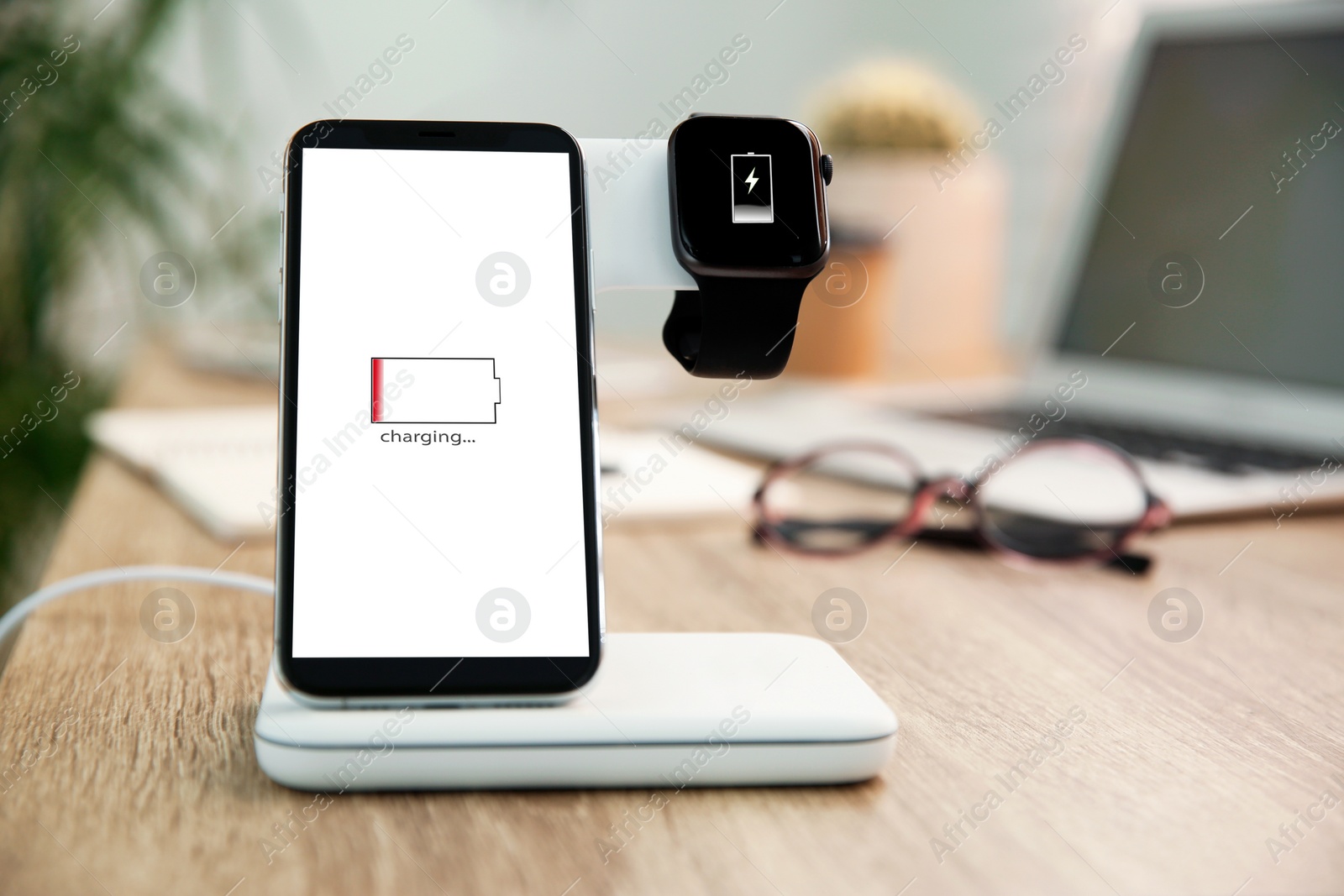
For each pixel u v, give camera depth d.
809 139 0.42
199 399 1.08
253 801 0.34
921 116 1.28
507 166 0.42
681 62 1.77
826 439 0.89
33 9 1.54
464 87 1.81
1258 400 0.97
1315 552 0.68
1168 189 1.09
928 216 1.25
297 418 0.39
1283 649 0.51
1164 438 0.93
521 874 0.30
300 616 0.37
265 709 0.36
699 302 0.44
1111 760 0.39
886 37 1.74
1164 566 0.65
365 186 0.41
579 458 0.40
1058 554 0.65
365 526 0.38
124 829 0.32
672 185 0.41
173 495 0.72
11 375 1.49
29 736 0.38
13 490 1.43
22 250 1.53
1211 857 0.32
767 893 0.29
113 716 0.40
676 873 0.30
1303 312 0.94
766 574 0.61
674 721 0.35
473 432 0.40
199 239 1.74
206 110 1.77
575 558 0.39
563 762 0.35
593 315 0.41
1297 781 0.37
